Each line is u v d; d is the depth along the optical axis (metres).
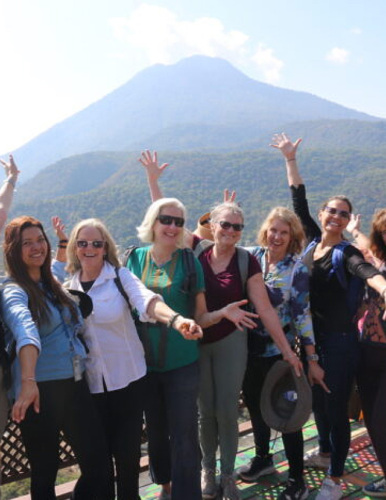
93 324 2.46
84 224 2.54
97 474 2.31
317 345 2.98
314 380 2.96
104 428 2.49
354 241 3.42
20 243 2.25
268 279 3.02
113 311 2.47
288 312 3.01
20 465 3.21
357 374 2.90
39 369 2.22
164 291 2.62
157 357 2.62
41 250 2.29
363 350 2.85
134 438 2.48
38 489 2.23
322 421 3.24
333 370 2.87
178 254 2.70
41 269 2.34
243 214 2.84
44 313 2.23
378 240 2.89
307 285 2.92
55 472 2.27
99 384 2.46
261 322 2.97
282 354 2.94
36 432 2.21
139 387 2.51
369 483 3.10
